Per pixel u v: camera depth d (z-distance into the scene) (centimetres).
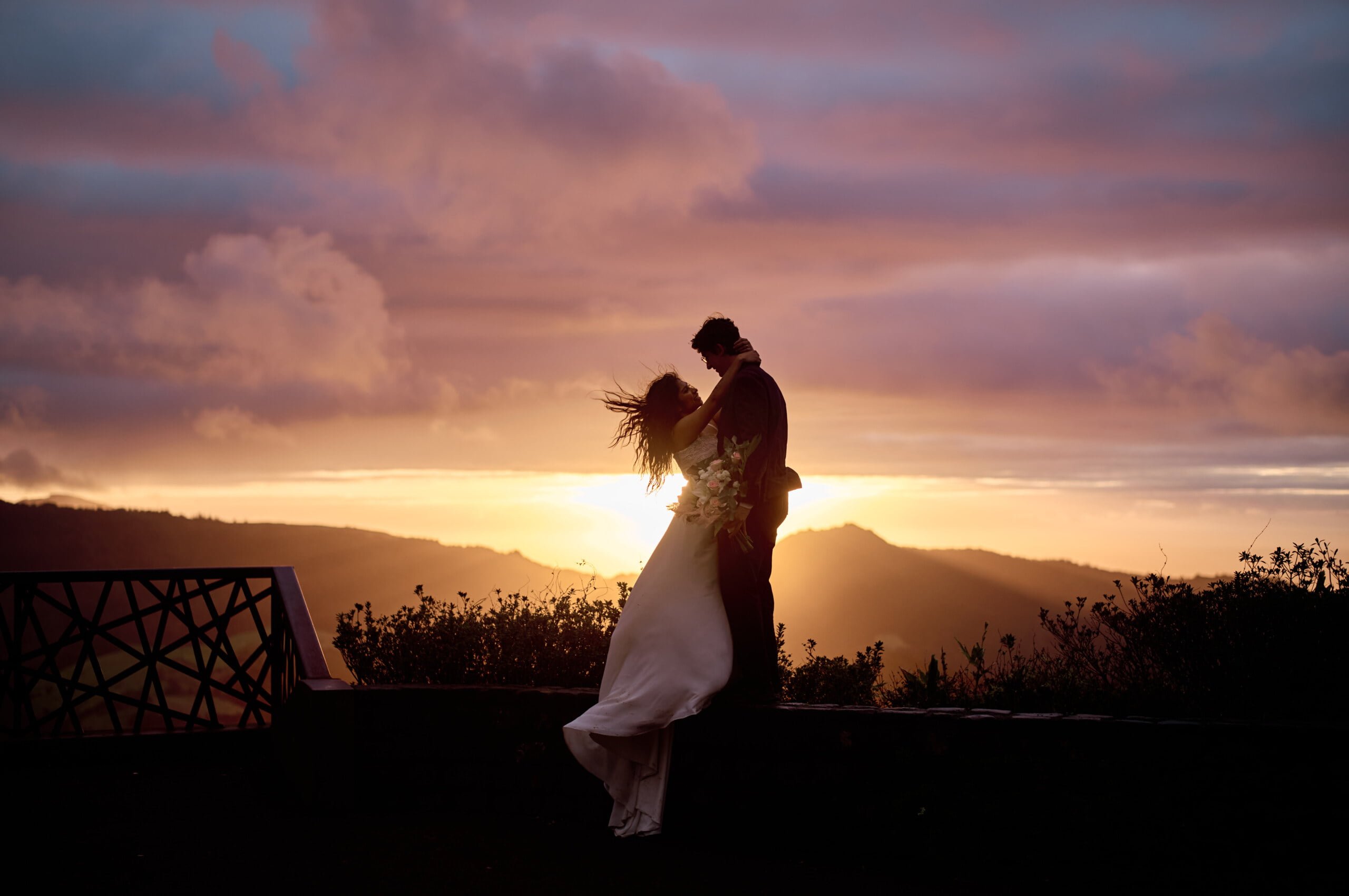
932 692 545
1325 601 496
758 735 462
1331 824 371
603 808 492
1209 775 389
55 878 411
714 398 483
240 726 655
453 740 520
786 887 406
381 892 397
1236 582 525
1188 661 514
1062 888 404
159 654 646
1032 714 433
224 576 664
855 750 444
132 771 603
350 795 513
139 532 9481
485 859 438
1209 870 386
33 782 575
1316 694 487
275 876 414
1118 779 402
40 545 9175
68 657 5512
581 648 582
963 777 425
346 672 602
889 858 434
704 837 467
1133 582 549
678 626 468
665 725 454
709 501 458
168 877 412
